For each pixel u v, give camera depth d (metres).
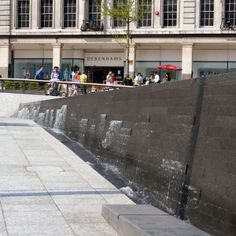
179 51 48.81
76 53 51.81
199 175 6.38
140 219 5.50
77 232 5.83
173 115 7.75
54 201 7.30
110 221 6.12
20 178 8.95
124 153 10.39
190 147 6.87
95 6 50.81
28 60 53.09
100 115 13.30
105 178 9.52
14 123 21.81
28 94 35.94
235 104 5.69
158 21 48.94
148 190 8.48
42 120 24.12
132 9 45.94
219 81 6.20
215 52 47.94
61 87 35.12
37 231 5.83
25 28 52.72
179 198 6.96
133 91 10.26
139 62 49.75
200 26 47.88
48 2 52.31
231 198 5.45
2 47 52.69
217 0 47.16
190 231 4.94
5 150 12.67
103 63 51.25
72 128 17.17
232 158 5.58
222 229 5.57
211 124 6.28
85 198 7.52
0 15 52.78
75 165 10.55
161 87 8.47
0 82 36.88
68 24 51.72
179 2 48.34
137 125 9.70
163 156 7.94
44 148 13.25
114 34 49.47
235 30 46.59
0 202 7.18
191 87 7.16
